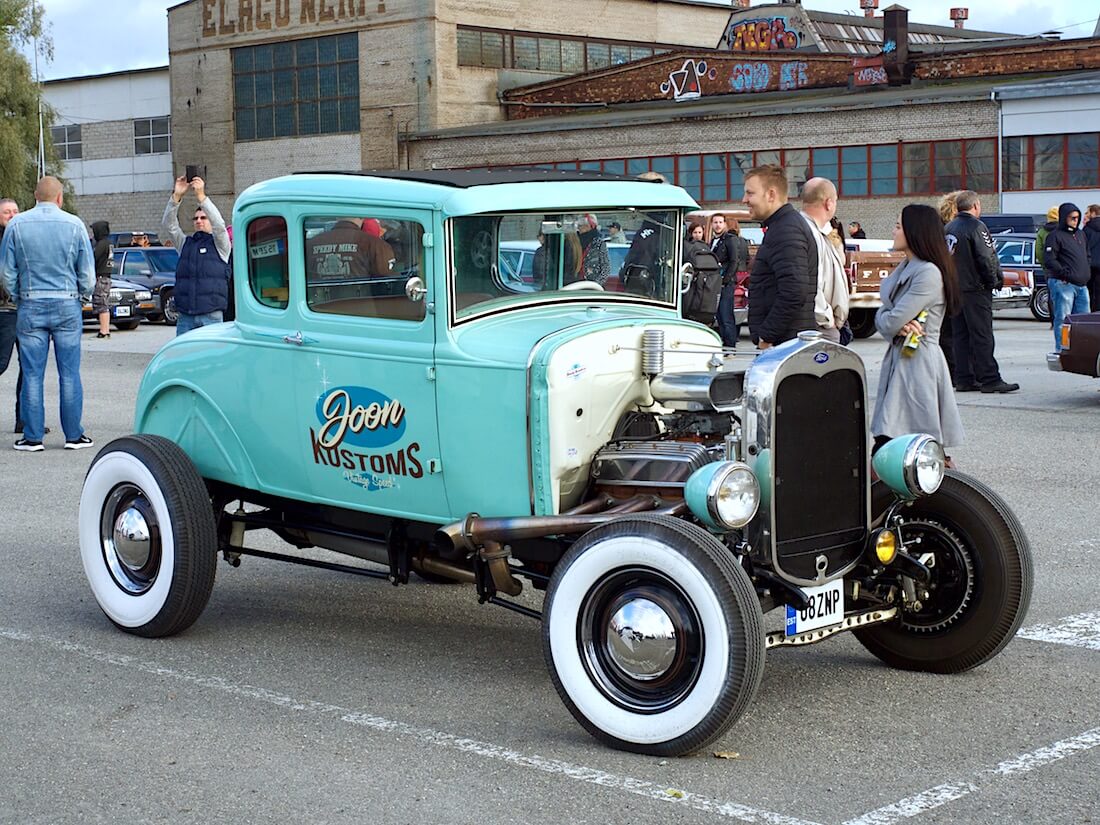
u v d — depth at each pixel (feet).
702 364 19.22
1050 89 111.34
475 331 18.30
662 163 136.56
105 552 21.27
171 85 180.96
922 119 119.14
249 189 20.26
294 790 14.97
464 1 159.84
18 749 16.34
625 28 176.96
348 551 20.61
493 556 17.69
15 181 159.43
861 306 72.23
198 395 21.20
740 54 145.69
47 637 21.20
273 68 171.12
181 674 19.26
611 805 14.43
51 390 55.31
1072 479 32.40
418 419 18.49
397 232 18.44
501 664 19.65
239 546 21.86
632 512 17.20
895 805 14.35
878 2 185.78
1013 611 18.30
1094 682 18.52
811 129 125.70
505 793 14.80
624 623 15.83
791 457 16.71
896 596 18.42
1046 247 52.70
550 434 17.39
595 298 19.90
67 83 201.26
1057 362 45.39
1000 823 13.89
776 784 14.97
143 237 134.41
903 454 17.53
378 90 161.79
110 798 14.82
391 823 14.06
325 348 19.39
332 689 18.53
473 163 153.07
